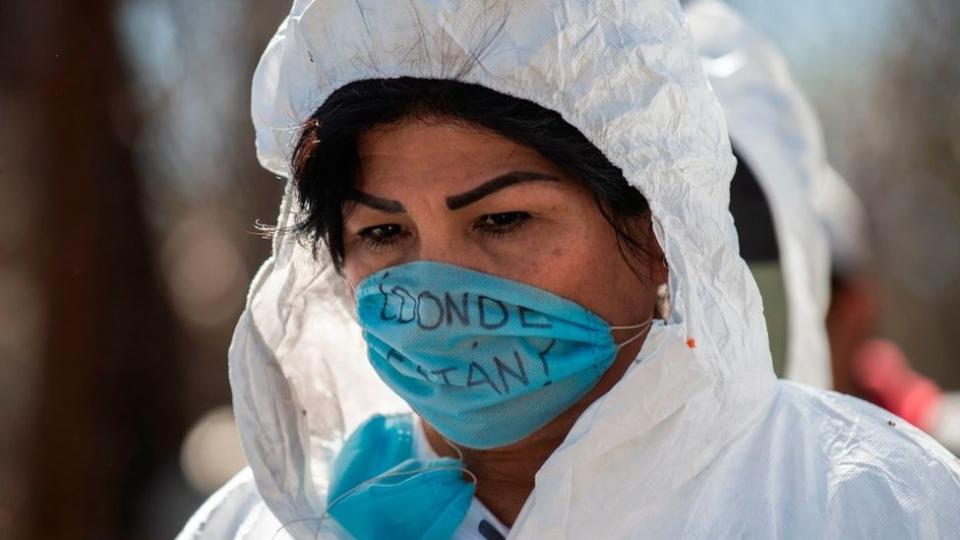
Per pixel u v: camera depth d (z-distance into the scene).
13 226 8.70
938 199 12.12
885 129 11.82
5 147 8.44
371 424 2.51
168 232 9.26
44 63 8.02
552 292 2.18
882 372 4.66
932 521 2.10
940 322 13.17
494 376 2.20
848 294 4.41
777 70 3.86
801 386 2.39
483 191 2.12
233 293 10.95
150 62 8.78
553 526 2.12
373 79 2.16
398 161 2.16
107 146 8.20
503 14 2.11
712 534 2.15
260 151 2.46
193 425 9.09
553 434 2.29
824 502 2.13
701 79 2.28
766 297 3.53
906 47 11.51
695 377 2.11
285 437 2.47
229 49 9.27
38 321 8.15
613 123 2.13
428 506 2.33
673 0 2.28
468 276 2.17
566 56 2.11
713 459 2.20
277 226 2.44
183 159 9.63
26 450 8.11
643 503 2.16
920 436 2.24
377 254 2.27
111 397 8.25
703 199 2.21
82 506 8.06
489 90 2.11
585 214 2.18
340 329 2.57
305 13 2.23
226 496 2.61
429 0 2.12
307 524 2.39
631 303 2.26
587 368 2.23
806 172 3.83
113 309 8.27
